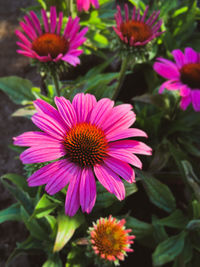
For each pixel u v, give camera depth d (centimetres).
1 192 30
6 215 23
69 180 15
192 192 24
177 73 26
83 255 21
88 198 15
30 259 25
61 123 17
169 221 23
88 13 34
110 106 18
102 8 36
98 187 20
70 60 22
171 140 31
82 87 22
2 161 32
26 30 24
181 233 23
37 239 23
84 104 18
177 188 28
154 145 28
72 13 34
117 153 16
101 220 17
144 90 35
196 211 22
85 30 24
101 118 18
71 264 21
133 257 24
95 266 22
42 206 18
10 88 28
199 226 22
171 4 35
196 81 25
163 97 29
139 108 31
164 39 34
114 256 16
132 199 27
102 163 17
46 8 33
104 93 22
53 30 25
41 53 23
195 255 24
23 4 48
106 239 16
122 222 17
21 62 40
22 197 23
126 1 45
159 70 25
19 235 27
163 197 24
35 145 15
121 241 16
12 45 43
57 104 17
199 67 25
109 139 17
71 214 15
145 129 28
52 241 22
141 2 36
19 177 21
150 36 24
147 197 27
